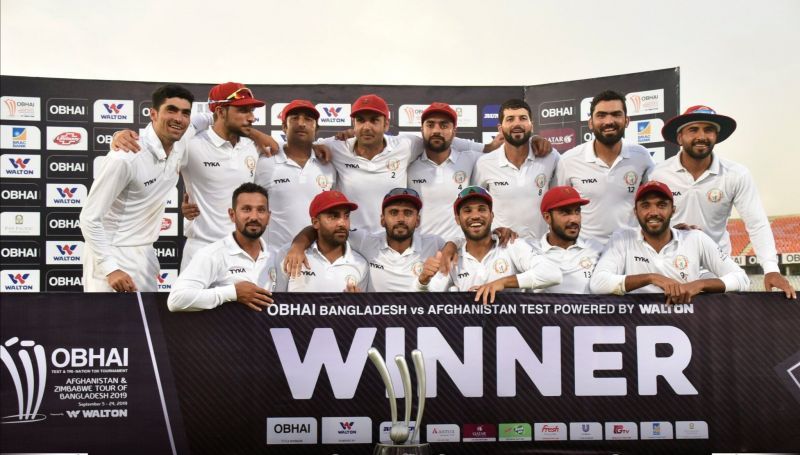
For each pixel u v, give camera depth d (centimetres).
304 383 315
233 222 361
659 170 383
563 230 364
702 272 358
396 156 379
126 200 362
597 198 385
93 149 389
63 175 389
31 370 306
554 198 365
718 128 374
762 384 323
